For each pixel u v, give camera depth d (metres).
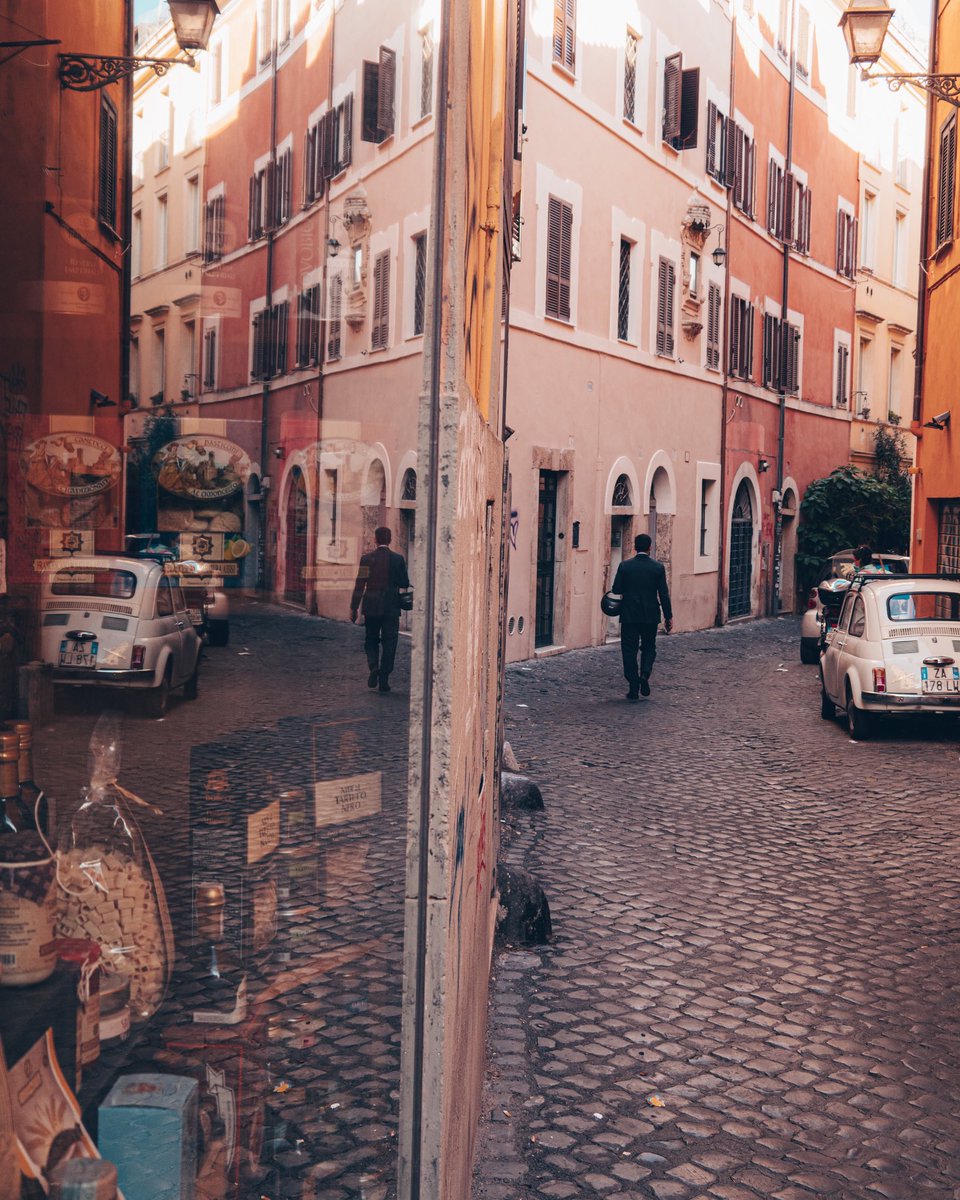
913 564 21.33
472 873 3.20
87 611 1.42
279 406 1.72
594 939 6.21
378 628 2.00
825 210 32.28
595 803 9.45
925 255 20.83
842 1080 4.62
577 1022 5.13
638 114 22.36
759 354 28.83
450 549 2.19
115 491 1.42
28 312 1.21
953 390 19.16
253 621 1.75
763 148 28.41
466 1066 3.09
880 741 12.69
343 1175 2.04
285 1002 1.95
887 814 9.34
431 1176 2.27
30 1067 1.42
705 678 17.75
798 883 7.37
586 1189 3.75
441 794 2.21
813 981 5.69
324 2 1.77
